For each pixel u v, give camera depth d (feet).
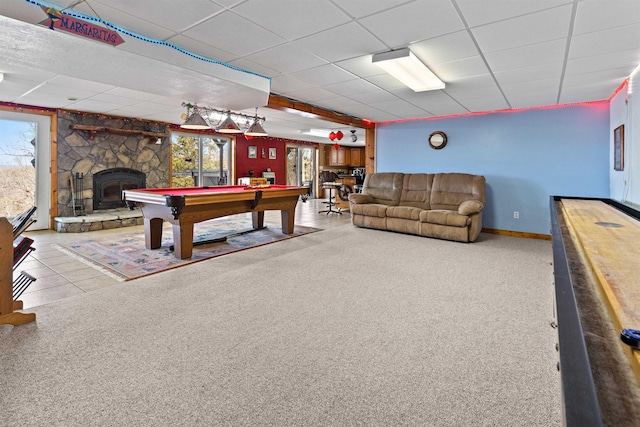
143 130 22.15
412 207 19.20
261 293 9.50
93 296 9.18
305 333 7.23
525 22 7.98
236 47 9.67
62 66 9.24
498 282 10.53
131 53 8.54
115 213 20.16
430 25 8.21
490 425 4.66
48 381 5.50
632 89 11.52
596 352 2.14
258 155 32.32
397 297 9.28
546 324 7.66
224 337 7.02
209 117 20.24
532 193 17.74
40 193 18.44
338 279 10.75
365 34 8.77
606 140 15.83
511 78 12.39
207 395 5.22
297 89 14.28
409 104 17.01
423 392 5.33
